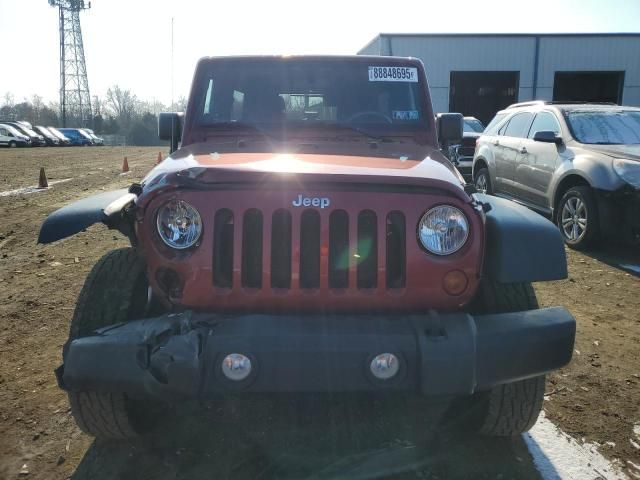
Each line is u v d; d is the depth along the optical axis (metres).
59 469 2.94
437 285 2.59
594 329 4.66
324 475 2.87
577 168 6.96
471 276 2.61
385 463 2.96
